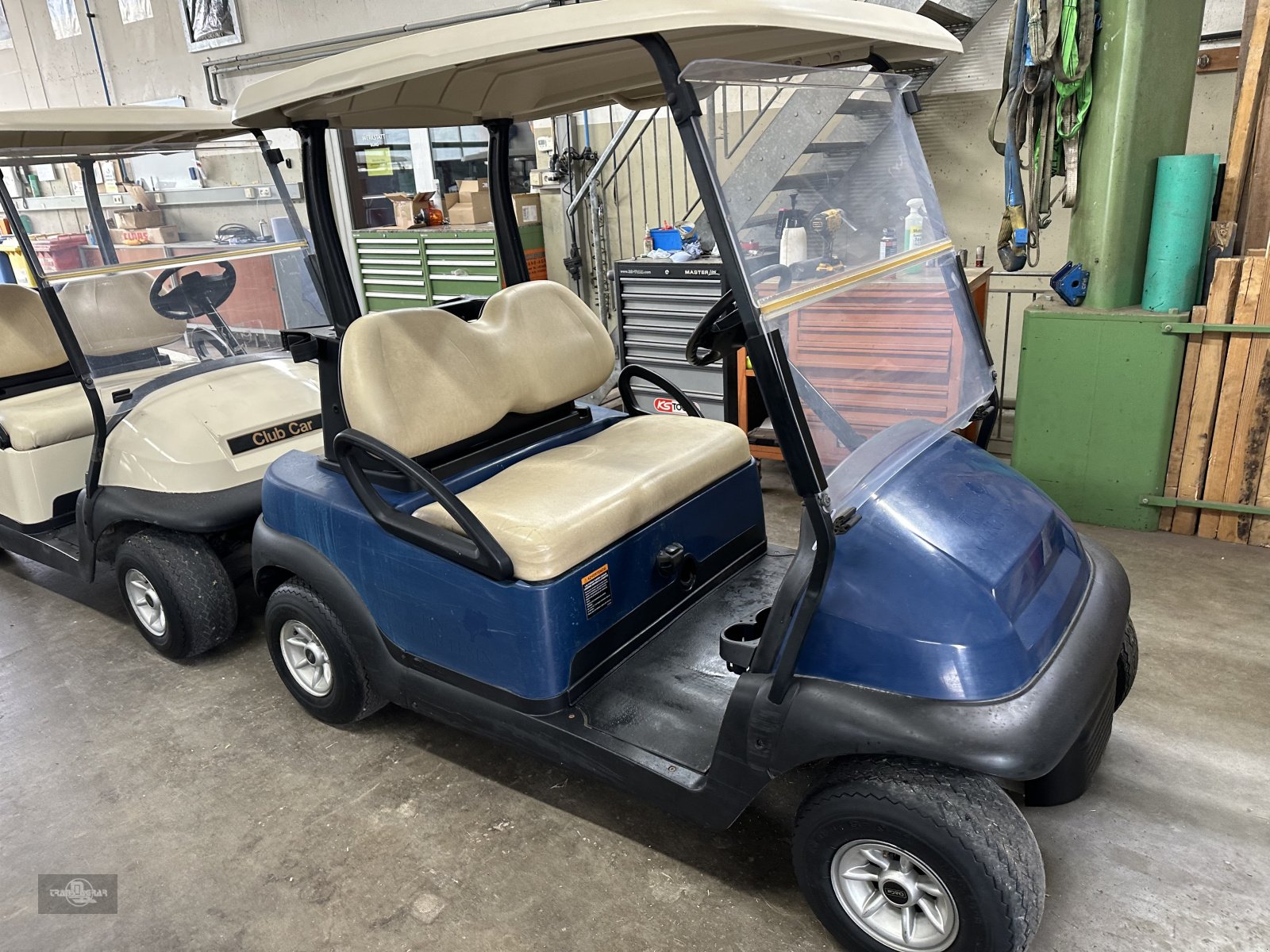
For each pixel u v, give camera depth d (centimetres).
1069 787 161
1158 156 297
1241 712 214
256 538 219
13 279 552
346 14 559
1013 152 302
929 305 178
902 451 162
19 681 259
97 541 260
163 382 265
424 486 177
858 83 165
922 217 184
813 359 141
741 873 177
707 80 129
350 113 196
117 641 279
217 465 248
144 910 176
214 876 183
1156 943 156
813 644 144
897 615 138
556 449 229
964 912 136
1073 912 163
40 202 237
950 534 147
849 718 137
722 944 161
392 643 198
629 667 190
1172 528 311
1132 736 208
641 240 525
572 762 175
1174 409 297
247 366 285
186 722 236
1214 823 182
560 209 540
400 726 231
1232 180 295
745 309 129
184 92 668
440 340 210
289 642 227
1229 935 156
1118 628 156
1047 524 164
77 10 696
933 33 164
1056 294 337
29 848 194
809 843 149
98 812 204
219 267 277
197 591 248
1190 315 287
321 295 298
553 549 171
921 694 135
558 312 243
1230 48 343
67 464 286
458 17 519
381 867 183
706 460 213
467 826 194
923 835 134
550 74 195
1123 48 278
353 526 195
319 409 277
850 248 158
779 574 226
